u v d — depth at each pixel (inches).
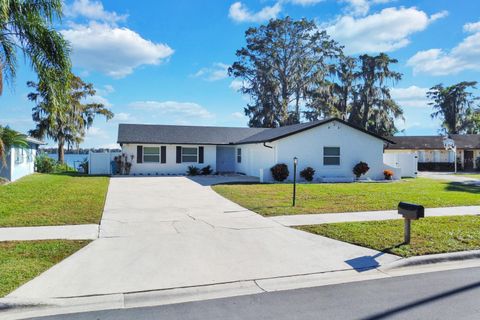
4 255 239.0
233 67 1792.6
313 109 1728.6
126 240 283.1
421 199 503.8
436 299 180.7
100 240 281.9
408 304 175.0
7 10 376.5
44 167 1047.0
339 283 204.7
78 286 192.4
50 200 470.9
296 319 159.8
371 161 890.1
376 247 264.7
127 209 421.1
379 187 675.4
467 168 1421.0
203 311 169.2
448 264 240.7
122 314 165.8
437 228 319.0
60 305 174.9
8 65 414.3
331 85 1718.8
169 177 901.2
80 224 336.2
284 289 196.2
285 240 286.2
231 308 172.1
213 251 256.5
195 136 1059.9
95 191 574.9
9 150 639.1
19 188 580.7
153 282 199.9
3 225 327.6
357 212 403.9
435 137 1549.0
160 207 437.4
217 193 573.9
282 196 534.9
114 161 1009.5
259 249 262.1
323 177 846.5
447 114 2090.3
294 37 1744.6
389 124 1684.3
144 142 967.0
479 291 190.9
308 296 186.2
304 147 833.5
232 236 297.7
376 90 1675.7
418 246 264.7
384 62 1668.3
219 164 1108.5
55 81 432.8
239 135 1112.8
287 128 952.3
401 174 971.3
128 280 201.8
